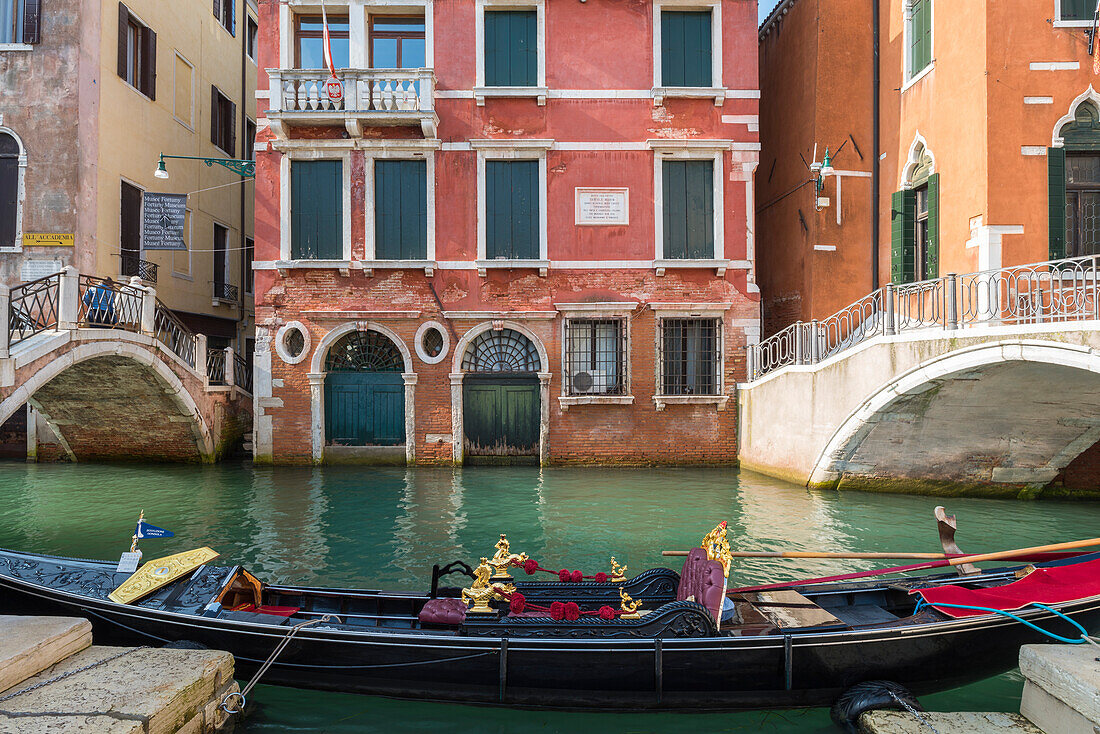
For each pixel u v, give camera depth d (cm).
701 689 427
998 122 966
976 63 990
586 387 1275
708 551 477
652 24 1277
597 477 1156
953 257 1042
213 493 1015
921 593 476
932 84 1091
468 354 1284
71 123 1219
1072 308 949
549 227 1270
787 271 1348
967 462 1030
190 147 1580
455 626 449
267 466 1262
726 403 1273
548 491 1030
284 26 1262
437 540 754
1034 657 374
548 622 439
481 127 1273
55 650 383
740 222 1277
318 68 1252
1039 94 966
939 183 1077
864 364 962
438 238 1268
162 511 895
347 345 1291
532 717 426
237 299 1777
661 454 1273
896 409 941
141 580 482
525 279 1273
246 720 413
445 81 1268
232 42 1795
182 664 386
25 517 866
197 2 1611
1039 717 371
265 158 1264
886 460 1026
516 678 430
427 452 1266
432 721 417
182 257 1534
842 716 410
